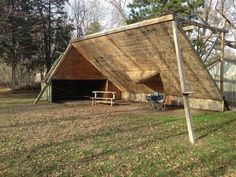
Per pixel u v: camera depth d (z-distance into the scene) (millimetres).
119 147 7453
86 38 14258
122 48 13047
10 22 24875
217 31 11688
